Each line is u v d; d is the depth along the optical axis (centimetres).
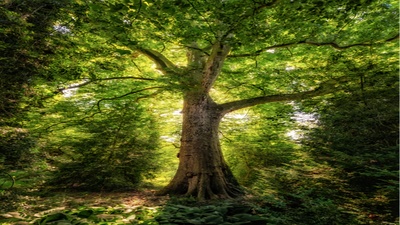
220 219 550
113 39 637
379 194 562
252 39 670
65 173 930
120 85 1080
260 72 1033
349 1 572
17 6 441
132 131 1029
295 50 964
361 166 602
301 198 603
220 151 960
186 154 925
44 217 518
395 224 472
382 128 592
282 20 649
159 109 1288
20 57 448
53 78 671
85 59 723
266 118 1225
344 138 628
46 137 876
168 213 593
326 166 662
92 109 1041
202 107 957
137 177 1065
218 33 702
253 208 642
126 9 498
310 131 754
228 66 1058
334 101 732
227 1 559
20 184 624
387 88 625
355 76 746
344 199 613
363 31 826
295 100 942
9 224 466
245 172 1173
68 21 559
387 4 748
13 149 450
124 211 639
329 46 909
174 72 820
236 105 997
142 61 1092
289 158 1063
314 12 603
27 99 535
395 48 861
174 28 668
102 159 980
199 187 855
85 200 798
